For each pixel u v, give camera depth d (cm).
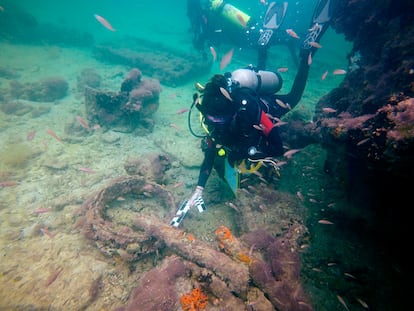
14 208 409
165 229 320
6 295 285
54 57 1100
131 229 360
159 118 713
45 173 488
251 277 273
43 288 293
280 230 365
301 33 1188
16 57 1038
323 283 302
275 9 656
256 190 431
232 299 258
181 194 459
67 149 557
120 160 541
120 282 311
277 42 1061
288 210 397
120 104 631
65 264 323
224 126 316
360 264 322
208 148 388
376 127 264
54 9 2245
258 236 338
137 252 324
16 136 584
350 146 306
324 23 501
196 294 258
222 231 318
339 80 1105
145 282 270
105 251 329
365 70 414
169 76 935
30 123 641
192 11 1041
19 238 361
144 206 423
